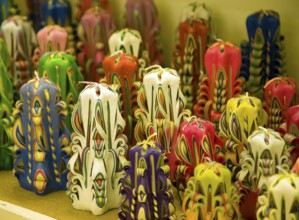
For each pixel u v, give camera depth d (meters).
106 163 0.92
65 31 1.17
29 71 1.22
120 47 1.10
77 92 1.05
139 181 0.83
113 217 0.92
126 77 0.99
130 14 1.22
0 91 1.05
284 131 0.93
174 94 0.94
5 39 1.20
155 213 0.83
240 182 0.87
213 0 1.22
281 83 0.98
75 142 0.93
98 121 0.90
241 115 0.91
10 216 0.94
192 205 0.82
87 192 0.93
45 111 0.96
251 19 1.08
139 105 0.96
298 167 0.82
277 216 0.75
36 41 1.23
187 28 1.11
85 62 1.21
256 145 0.84
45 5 1.27
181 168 0.91
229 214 0.82
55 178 0.99
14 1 1.42
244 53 1.10
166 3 1.28
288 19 1.14
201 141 0.89
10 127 1.06
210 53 1.01
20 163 1.00
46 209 0.94
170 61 1.31
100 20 1.19
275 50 1.09
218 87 1.01
